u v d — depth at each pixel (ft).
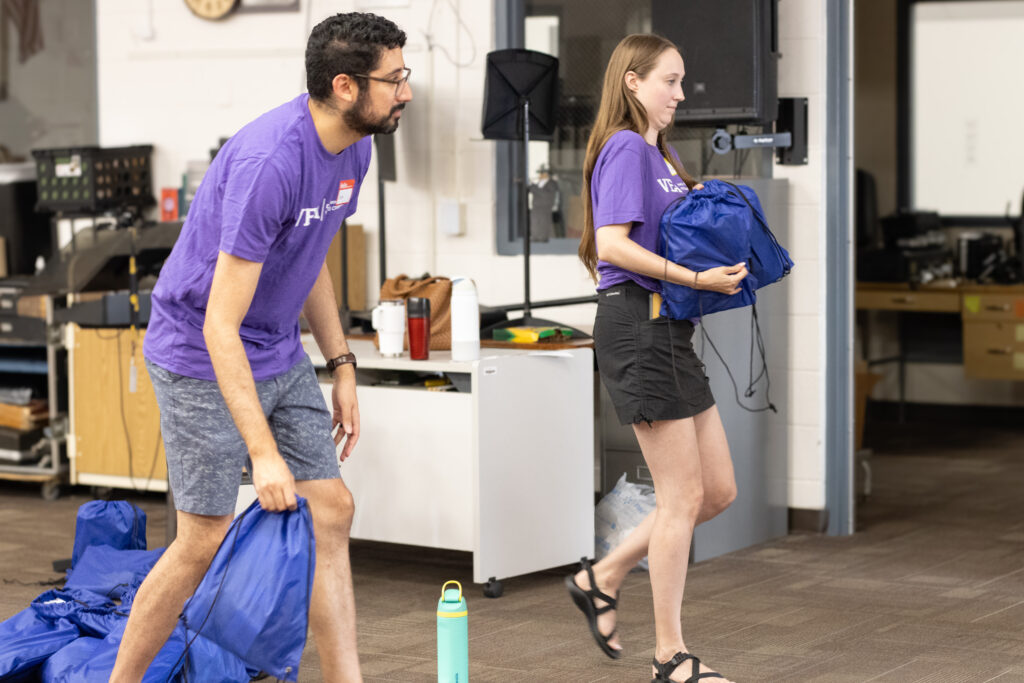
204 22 22.57
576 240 20.11
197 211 9.71
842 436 18.90
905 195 29.86
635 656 13.25
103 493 21.54
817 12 18.42
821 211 18.70
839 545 18.29
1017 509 20.53
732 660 12.99
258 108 22.35
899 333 29.45
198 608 9.30
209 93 22.63
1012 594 15.52
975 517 19.99
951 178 29.53
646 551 12.32
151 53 23.00
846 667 12.71
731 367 17.60
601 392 17.22
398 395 16.01
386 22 9.45
